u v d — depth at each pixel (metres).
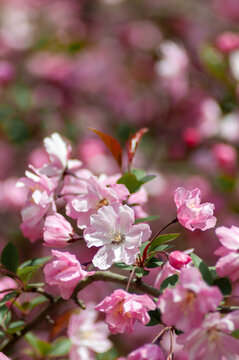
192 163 5.27
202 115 5.62
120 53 6.92
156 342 2.06
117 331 2.04
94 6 7.77
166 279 2.07
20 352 2.97
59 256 2.11
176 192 2.14
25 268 2.40
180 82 5.75
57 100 5.84
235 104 4.95
